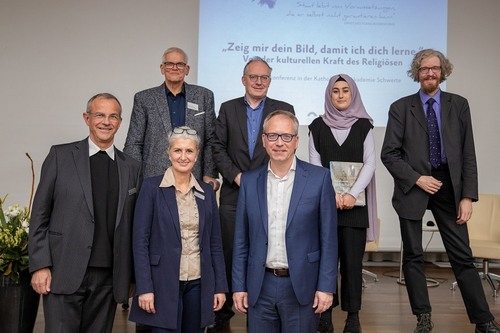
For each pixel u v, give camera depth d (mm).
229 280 3348
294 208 2312
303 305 2320
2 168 5758
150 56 5852
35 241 2389
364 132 3291
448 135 3232
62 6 5789
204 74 5641
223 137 3354
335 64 5719
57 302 2398
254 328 2375
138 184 2602
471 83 6031
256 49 5672
